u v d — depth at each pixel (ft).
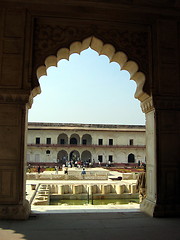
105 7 17.38
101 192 51.37
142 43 18.72
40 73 18.56
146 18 18.33
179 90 18.11
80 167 98.07
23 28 17.08
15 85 16.57
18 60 16.81
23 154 16.24
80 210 18.81
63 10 17.35
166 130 17.67
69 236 12.56
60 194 49.21
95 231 13.48
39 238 12.18
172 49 18.49
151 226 14.55
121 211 18.53
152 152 18.11
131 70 19.63
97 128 133.28
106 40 18.26
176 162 17.54
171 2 17.99
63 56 19.27
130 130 133.90
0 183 15.89
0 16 17.03
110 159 132.57
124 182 58.80
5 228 13.75
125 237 12.54
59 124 132.36
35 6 17.19
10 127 16.35
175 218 16.48
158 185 17.17
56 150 127.34
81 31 18.13
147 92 18.20
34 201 33.60
